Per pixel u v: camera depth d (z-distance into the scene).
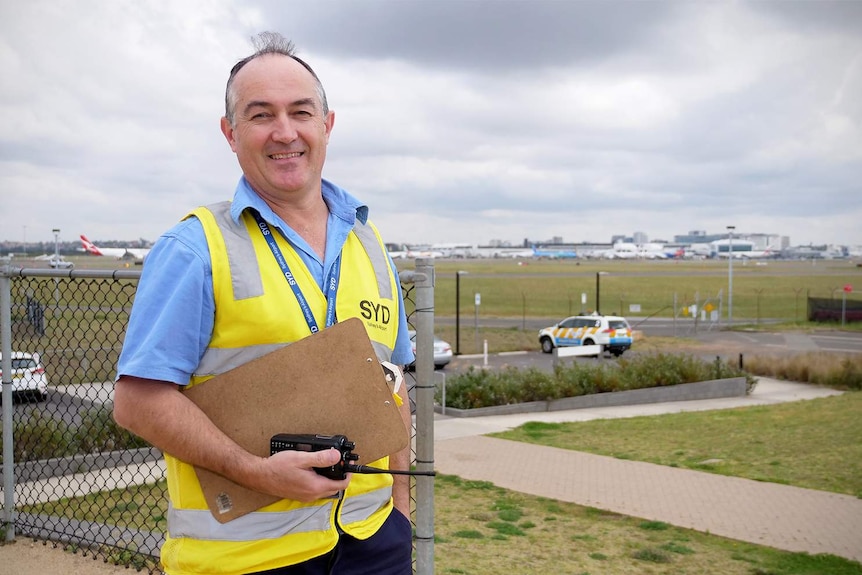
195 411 1.76
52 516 5.80
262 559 1.85
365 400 1.91
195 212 1.88
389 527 2.10
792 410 15.35
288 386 1.85
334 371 1.88
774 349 30.22
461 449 11.31
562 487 8.82
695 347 31.09
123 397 1.74
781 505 7.96
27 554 4.88
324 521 1.91
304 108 1.94
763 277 95.12
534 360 27.17
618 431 13.16
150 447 8.54
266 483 1.72
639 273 102.44
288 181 1.92
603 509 7.80
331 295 1.96
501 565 5.89
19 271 4.65
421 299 2.67
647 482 9.08
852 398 16.97
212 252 1.82
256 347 1.85
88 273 4.17
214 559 1.85
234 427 1.84
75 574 4.55
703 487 8.80
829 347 30.97
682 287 73.19
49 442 7.34
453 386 16.23
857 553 6.37
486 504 8.01
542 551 6.32
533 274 97.12
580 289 69.69
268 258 1.90
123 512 6.34
